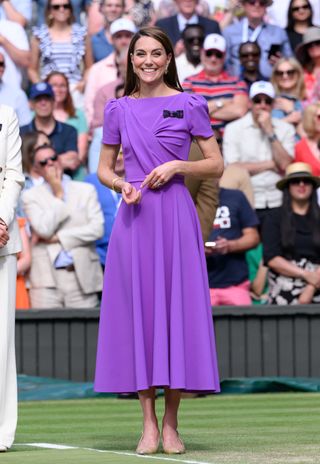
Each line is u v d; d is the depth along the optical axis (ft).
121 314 48.62
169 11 119.65
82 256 98.37
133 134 49.29
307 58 116.57
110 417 72.54
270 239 99.19
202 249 49.37
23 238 98.12
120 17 118.42
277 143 107.55
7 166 51.06
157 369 46.91
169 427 47.98
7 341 49.42
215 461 43.65
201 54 115.14
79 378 95.96
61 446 51.80
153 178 47.85
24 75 118.11
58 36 118.52
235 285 97.86
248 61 116.57
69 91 113.80
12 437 49.16
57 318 95.45
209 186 69.97
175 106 49.34
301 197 98.32
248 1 118.52
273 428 61.77
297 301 98.68
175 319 47.60
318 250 98.84
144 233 48.47
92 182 102.22
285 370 97.35
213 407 79.56
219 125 110.83
